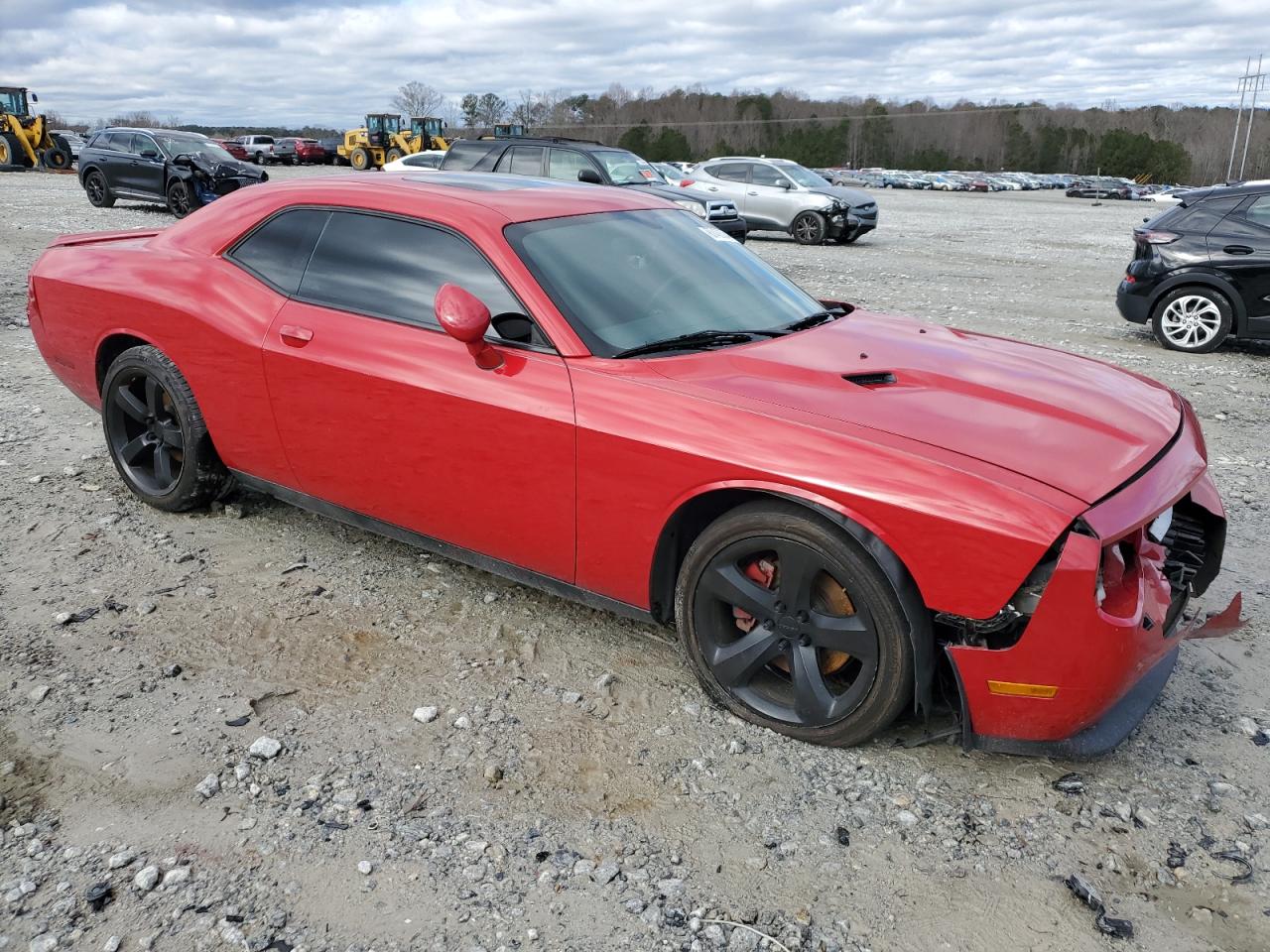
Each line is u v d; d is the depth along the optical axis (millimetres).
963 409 2799
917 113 142750
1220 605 3781
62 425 5652
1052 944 2162
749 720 2938
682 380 2912
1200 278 8875
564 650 3354
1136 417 2912
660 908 2234
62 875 2285
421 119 49500
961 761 2791
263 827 2455
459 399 3146
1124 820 2562
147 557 3953
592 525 3010
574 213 3570
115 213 18891
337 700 3018
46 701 2957
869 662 2641
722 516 2820
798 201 19297
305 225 3744
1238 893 2318
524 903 2238
